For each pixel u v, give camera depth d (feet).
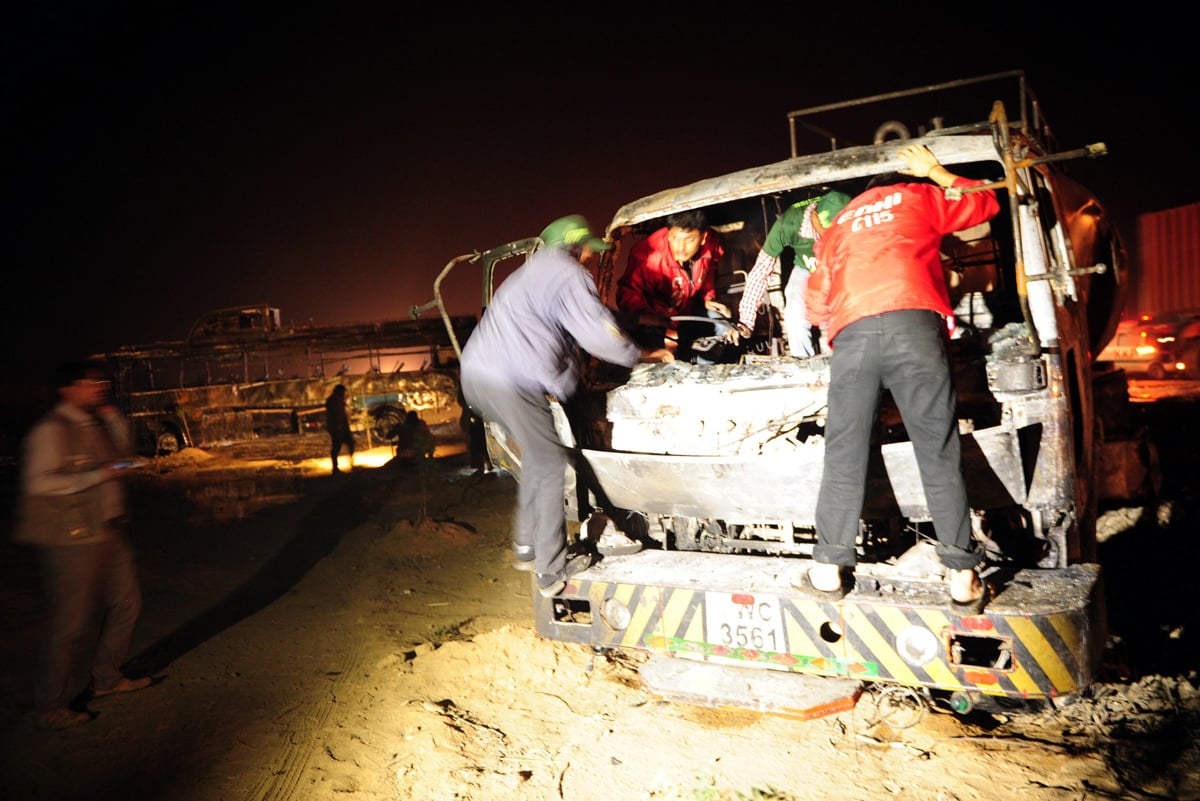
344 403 41.96
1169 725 9.87
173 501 34.65
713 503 11.28
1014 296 13.64
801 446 11.25
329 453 52.11
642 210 14.40
